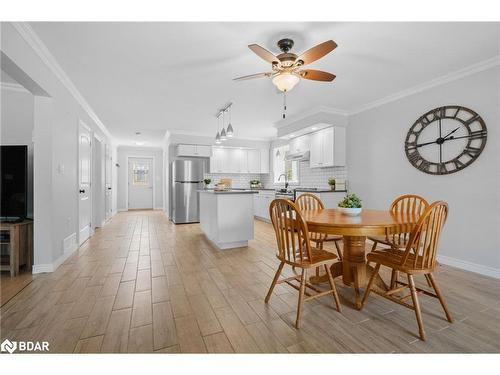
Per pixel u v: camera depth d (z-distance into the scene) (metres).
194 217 6.10
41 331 1.63
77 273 2.66
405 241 2.39
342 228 1.79
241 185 7.42
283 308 1.95
